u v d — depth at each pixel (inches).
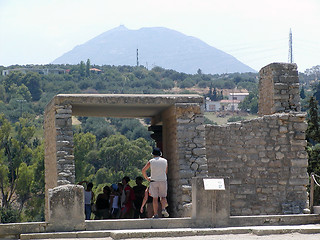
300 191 948.0
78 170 2817.4
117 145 3555.6
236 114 6294.3
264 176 944.3
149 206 813.9
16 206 3004.4
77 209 606.5
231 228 617.0
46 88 7249.0
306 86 7721.5
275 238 575.5
